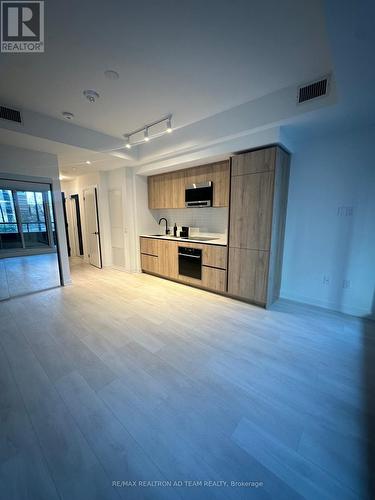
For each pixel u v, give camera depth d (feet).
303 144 9.70
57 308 9.94
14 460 3.79
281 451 3.94
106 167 15.19
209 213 13.52
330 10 3.55
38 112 8.92
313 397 5.11
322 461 3.78
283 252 10.89
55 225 12.40
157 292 11.98
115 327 8.25
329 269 9.71
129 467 3.70
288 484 3.47
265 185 8.91
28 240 11.68
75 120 9.70
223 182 11.02
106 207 17.08
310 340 7.39
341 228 9.25
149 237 14.92
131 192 15.29
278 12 4.52
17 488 3.43
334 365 6.16
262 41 5.33
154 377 5.73
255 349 6.90
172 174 13.64
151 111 8.91
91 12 4.51
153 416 4.63
